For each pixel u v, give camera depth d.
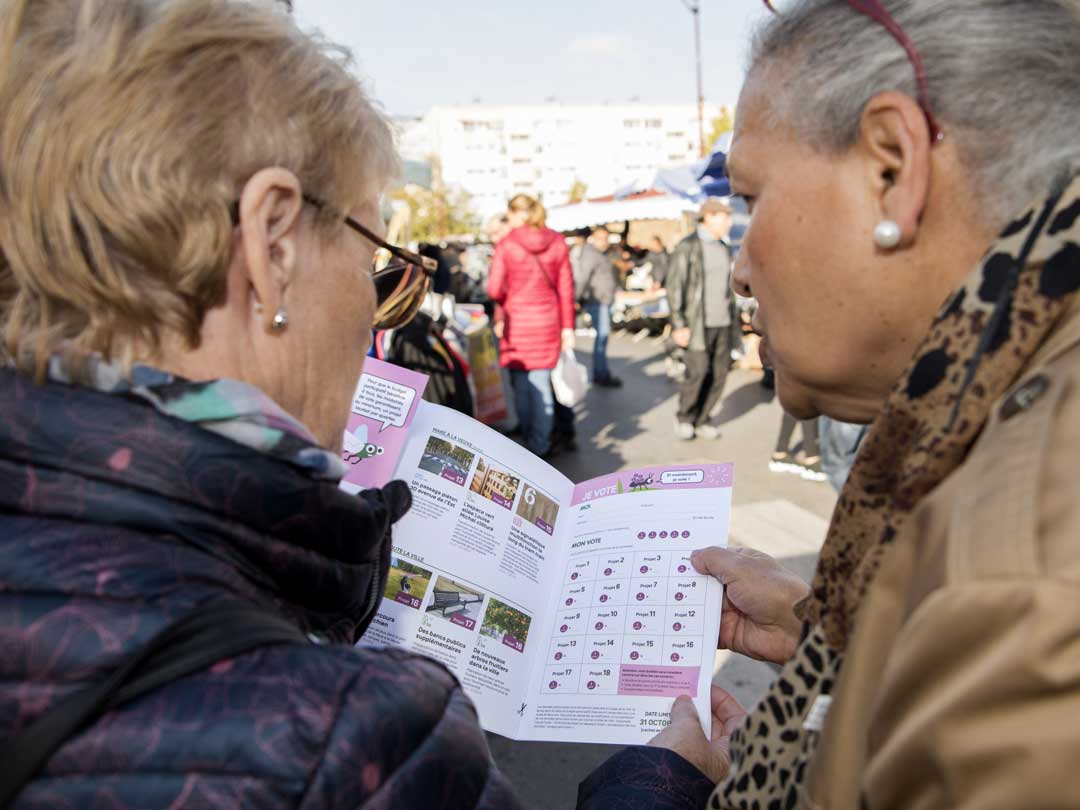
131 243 0.61
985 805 0.47
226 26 0.66
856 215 0.71
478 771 0.62
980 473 0.55
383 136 0.80
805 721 0.73
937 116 0.66
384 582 0.90
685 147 92.62
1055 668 0.46
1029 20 0.65
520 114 89.81
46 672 0.53
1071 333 0.59
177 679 0.55
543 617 1.20
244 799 0.52
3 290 0.64
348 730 0.56
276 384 0.73
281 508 0.63
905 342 0.73
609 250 13.30
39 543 0.57
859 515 0.69
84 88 0.61
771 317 0.79
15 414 0.60
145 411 0.61
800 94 0.72
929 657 0.51
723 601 1.19
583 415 7.63
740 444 6.33
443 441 1.25
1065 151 0.65
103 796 0.52
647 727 1.06
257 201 0.66
